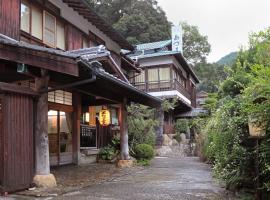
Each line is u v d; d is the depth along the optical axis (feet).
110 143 58.03
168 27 146.00
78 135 47.85
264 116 19.48
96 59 36.81
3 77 32.76
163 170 44.96
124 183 32.94
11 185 25.63
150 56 95.76
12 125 26.03
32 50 24.99
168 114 106.11
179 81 108.06
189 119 111.14
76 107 47.78
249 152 24.22
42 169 29.04
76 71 26.16
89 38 53.01
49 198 24.81
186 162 58.39
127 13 140.15
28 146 27.55
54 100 43.29
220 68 174.60
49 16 42.01
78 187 29.84
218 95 48.11
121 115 49.32
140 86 98.37
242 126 24.82
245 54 35.70
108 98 44.75
